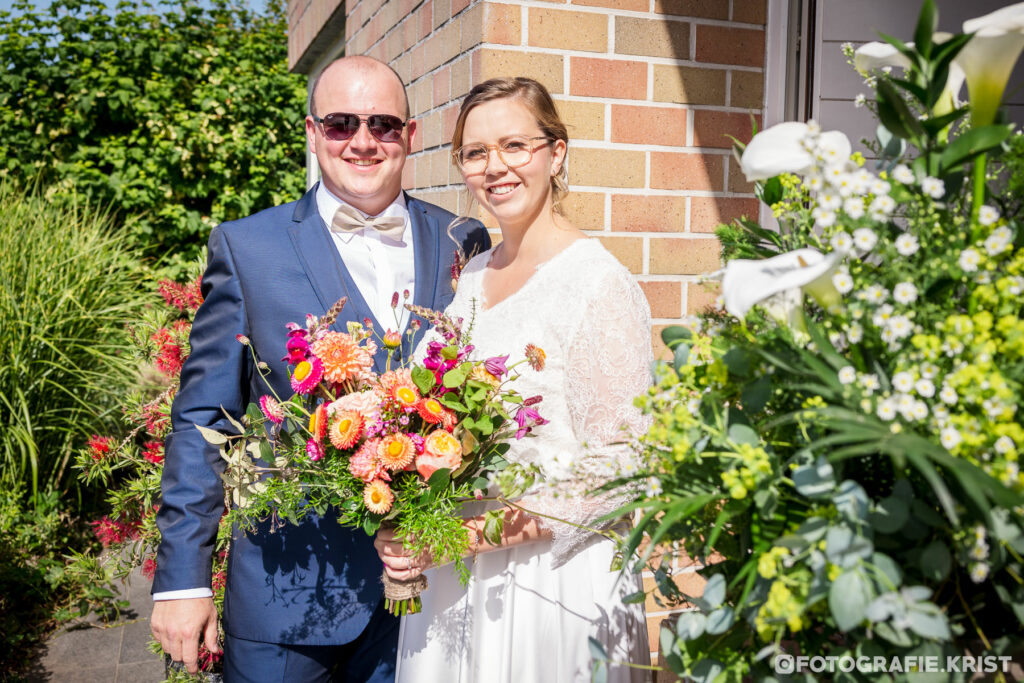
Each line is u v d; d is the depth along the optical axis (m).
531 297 1.70
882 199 0.92
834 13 2.53
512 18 2.35
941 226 0.99
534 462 1.64
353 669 1.96
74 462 4.52
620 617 1.65
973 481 0.74
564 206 2.42
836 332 0.96
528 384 1.65
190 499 1.85
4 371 4.36
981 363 0.85
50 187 6.82
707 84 2.54
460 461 1.49
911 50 0.96
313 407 1.57
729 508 0.96
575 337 1.60
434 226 2.21
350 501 1.48
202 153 7.41
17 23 7.03
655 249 2.52
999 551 0.85
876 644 0.89
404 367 1.80
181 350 3.25
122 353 4.80
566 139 1.83
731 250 1.27
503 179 1.73
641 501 1.06
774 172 0.98
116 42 7.45
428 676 1.71
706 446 1.02
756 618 0.90
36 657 3.46
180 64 7.67
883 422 0.87
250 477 1.64
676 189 2.53
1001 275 0.94
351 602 1.85
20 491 4.32
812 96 2.56
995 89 0.97
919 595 0.81
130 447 2.95
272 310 1.92
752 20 2.56
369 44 3.63
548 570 1.63
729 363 0.98
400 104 2.10
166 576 1.81
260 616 1.84
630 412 1.56
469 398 1.49
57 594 3.98
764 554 0.90
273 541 1.86
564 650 1.60
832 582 0.83
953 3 2.56
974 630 0.96
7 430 4.25
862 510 0.84
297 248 1.98
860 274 0.97
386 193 2.11
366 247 2.06
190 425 1.90
